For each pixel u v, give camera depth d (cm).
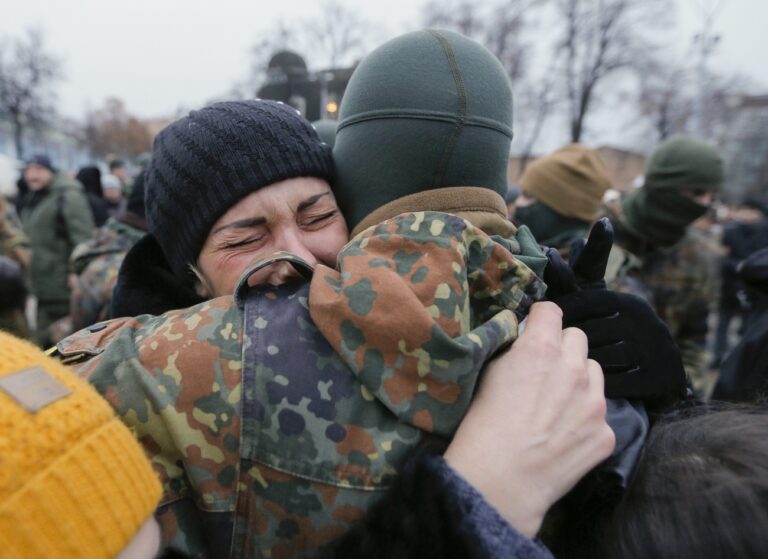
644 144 1898
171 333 70
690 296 245
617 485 67
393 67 88
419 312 62
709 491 62
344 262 72
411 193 88
